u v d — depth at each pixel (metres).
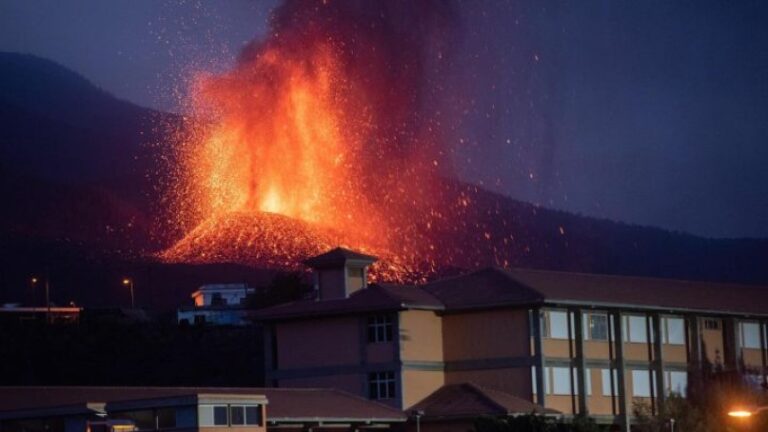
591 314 141.62
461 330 136.62
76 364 186.12
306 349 136.62
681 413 136.12
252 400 106.88
